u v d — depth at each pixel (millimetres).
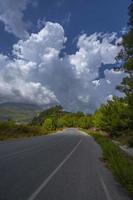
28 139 38594
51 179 10328
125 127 38875
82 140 43625
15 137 40406
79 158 18000
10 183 9164
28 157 16688
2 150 20266
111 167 13586
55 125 134375
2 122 49000
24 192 8102
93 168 13891
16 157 16281
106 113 47906
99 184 10070
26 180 9844
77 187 9289
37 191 8320
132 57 16922
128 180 9562
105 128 48500
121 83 17844
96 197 8102
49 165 13914
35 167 12938
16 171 11484
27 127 59656
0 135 38062
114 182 10633
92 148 27578
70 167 13734
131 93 17875
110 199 7977
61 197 7812
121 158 13711
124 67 17125
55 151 22109
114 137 44812
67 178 10766
